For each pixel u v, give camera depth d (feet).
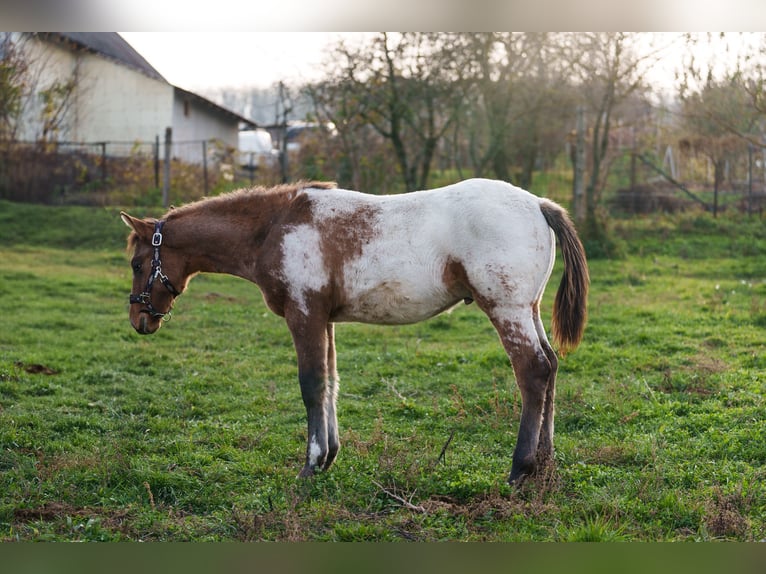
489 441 20.22
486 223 16.44
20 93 71.46
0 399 24.06
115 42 113.09
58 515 15.69
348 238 17.34
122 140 103.40
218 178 75.10
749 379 24.45
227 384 26.76
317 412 17.49
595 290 43.09
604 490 16.11
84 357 29.84
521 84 60.95
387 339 33.71
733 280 44.75
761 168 68.13
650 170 77.41
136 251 19.65
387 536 14.42
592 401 22.98
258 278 18.28
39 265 50.67
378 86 59.26
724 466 17.37
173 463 18.69
